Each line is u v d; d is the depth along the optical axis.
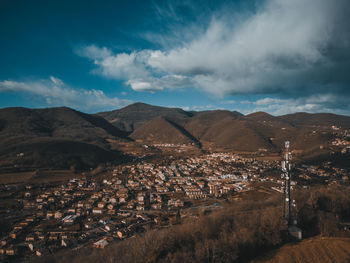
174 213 159.50
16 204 178.75
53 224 142.88
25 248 113.31
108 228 133.50
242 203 128.88
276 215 90.12
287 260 70.56
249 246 78.81
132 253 80.25
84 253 94.56
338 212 113.50
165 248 80.62
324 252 72.25
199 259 74.12
